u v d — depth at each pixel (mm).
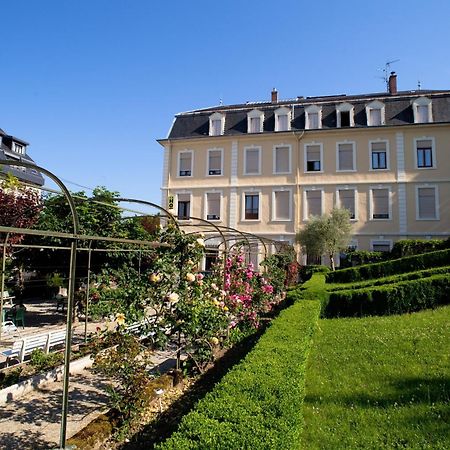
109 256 10250
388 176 22438
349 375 5469
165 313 5680
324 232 20234
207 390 5551
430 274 11164
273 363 4387
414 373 5305
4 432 4469
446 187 21594
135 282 5578
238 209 24469
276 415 3148
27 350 7219
